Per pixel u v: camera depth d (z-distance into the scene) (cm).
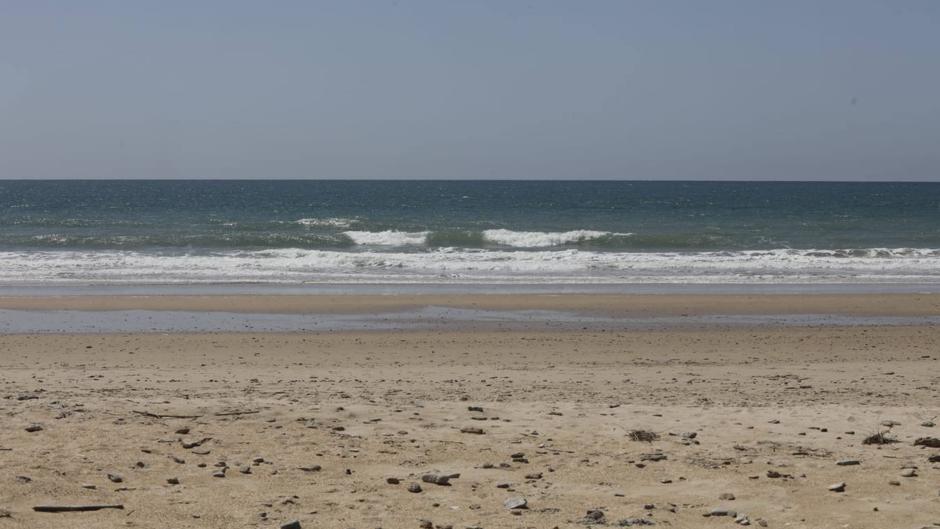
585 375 1389
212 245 4366
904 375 1405
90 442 752
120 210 7988
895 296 2638
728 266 3484
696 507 641
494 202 10262
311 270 3269
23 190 14500
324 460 739
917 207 8950
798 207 8975
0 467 658
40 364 1509
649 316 2252
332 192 14338
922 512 629
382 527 574
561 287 2839
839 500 659
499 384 1272
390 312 2278
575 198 11675
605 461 764
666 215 7325
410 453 774
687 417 962
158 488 642
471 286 2848
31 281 2883
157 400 988
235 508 604
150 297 2508
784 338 1914
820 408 1030
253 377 1332
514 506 625
